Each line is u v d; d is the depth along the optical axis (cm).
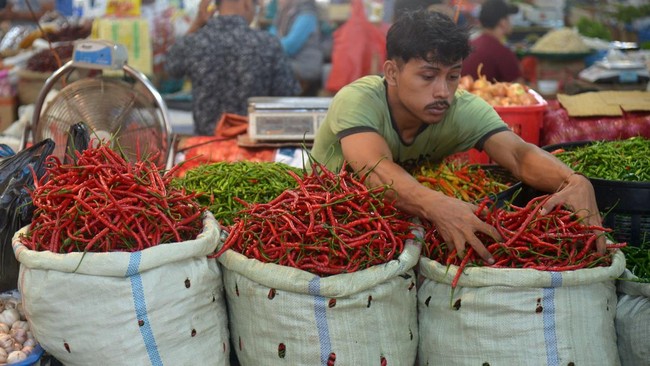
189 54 507
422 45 244
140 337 209
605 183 257
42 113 321
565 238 220
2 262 256
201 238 216
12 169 258
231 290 228
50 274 205
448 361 226
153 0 659
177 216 225
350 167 275
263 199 272
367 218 218
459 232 220
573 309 216
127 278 205
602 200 259
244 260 218
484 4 534
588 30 707
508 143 275
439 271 222
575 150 308
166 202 216
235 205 268
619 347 245
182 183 277
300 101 425
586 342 218
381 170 245
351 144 259
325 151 289
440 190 279
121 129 314
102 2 735
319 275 212
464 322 220
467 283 217
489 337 218
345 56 657
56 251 210
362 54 655
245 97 507
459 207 223
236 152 416
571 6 786
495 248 220
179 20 673
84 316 207
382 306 217
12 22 776
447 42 243
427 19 248
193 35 510
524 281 212
